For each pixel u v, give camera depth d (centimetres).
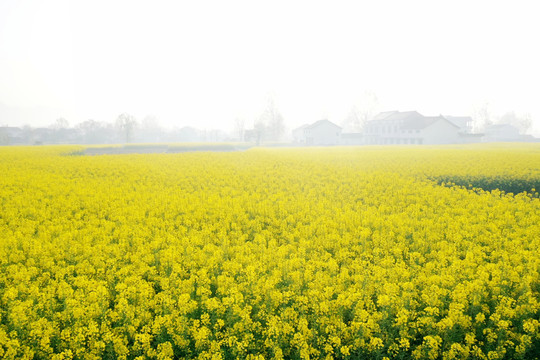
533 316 653
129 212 1355
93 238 1074
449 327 586
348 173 2370
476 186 2105
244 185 2056
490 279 797
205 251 951
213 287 791
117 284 739
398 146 6894
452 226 1109
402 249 968
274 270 792
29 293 738
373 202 1572
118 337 591
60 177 2209
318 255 949
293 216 1305
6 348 581
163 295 703
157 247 977
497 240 987
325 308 632
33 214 1327
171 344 606
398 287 711
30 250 927
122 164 2991
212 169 2691
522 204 1388
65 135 13388
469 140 9438
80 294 712
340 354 586
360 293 676
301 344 558
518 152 3928
